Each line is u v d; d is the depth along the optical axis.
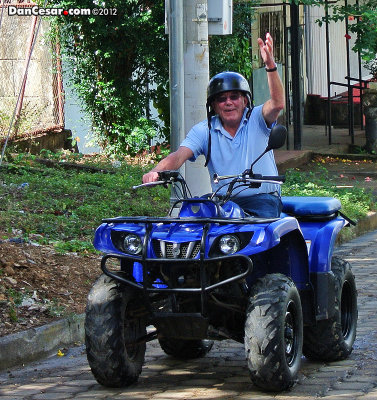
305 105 28.64
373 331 8.66
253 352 6.41
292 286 6.64
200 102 10.65
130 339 6.91
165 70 20.23
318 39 29.45
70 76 20.28
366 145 23.73
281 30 26.53
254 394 6.61
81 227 12.16
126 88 20.12
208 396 6.60
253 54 24.69
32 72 19.08
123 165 18.08
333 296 7.38
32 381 7.21
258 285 6.59
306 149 23.06
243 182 6.84
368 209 15.91
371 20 22.78
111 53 19.69
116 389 6.88
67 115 20.48
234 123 7.12
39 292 9.02
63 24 19.56
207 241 6.40
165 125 20.88
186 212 6.68
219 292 6.66
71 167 17.28
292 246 7.06
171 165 7.06
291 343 6.75
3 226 11.67
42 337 8.02
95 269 10.10
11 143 17.64
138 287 6.53
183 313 6.48
